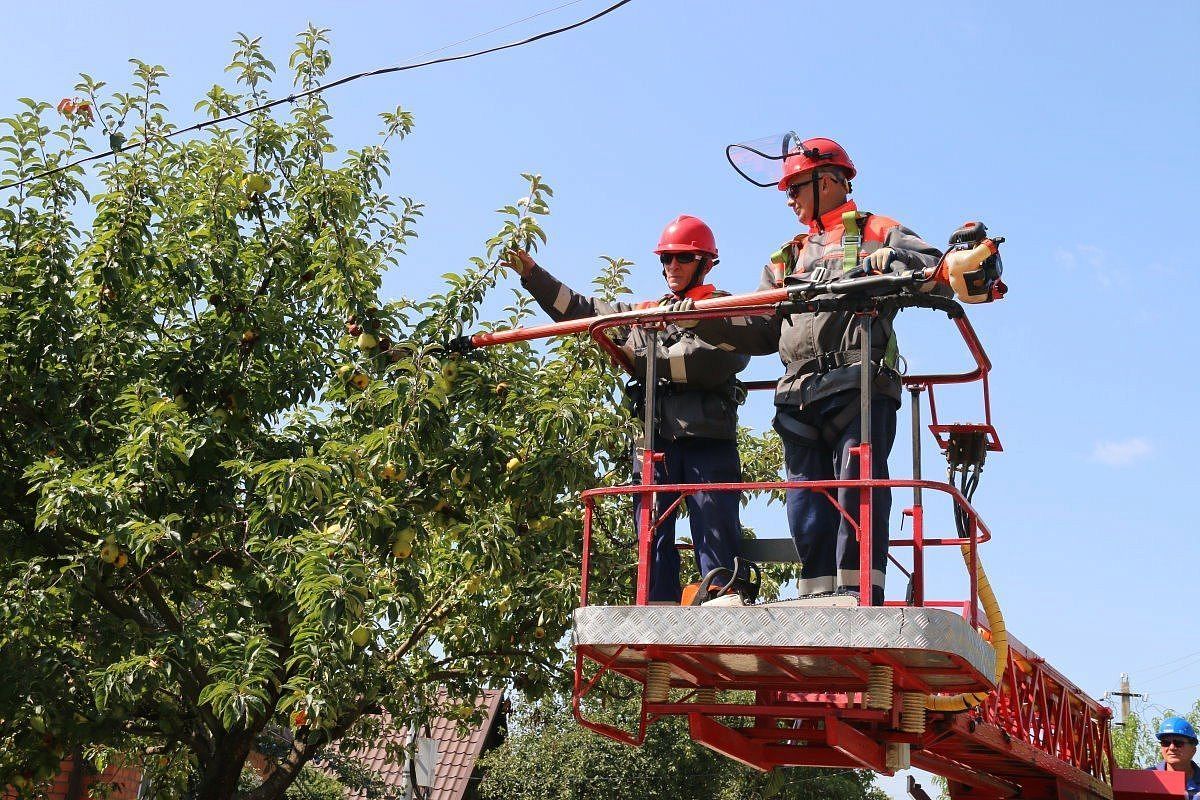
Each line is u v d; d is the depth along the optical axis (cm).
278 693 1187
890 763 693
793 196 753
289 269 1246
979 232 629
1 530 1132
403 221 1356
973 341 686
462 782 2697
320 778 2338
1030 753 1088
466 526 1108
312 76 1286
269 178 1253
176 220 1226
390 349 1108
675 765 2423
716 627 617
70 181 1180
